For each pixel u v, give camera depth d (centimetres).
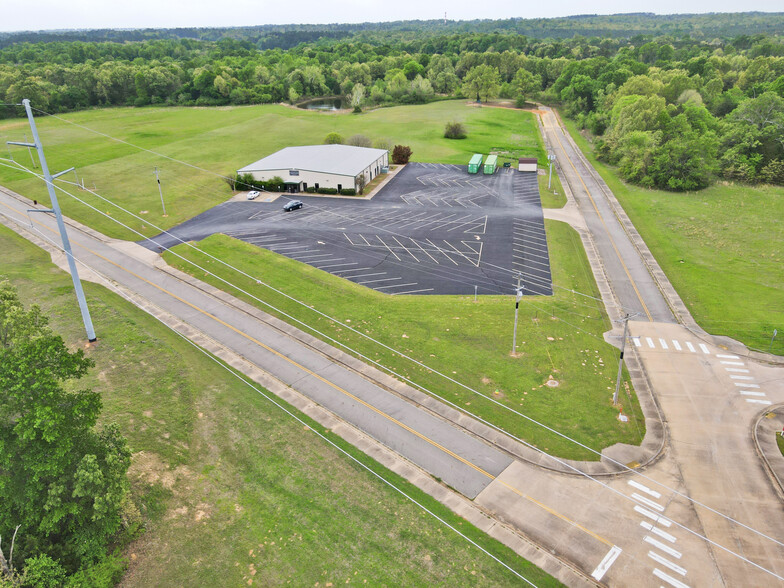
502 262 5631
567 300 4875
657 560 2481
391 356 3981
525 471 2998
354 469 2973
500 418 3388
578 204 7750
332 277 5206
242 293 4869
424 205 7500
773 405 3581
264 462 3008
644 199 8031
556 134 13025
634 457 3112
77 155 9688
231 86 16675
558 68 19338
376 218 6919
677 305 4906
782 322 4591
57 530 2330
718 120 10762
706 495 2859
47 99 13850
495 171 9406
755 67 14475
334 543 2534
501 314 4569
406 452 3112
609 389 3700
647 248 6188
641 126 9706
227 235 6212
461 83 19175
